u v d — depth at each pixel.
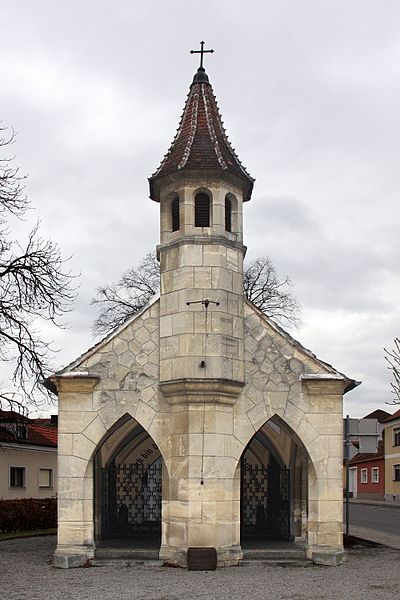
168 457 16.36
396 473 61.09
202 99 18.69
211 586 13.48
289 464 19.88
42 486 37.41
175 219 17.44
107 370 16.72
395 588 13.46
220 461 16.05
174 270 16.89
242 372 16.70
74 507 16.11
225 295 16.66
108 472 21.06
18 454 35.12
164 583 13.78
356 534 26.27
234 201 17.52
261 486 21.81
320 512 16.38
